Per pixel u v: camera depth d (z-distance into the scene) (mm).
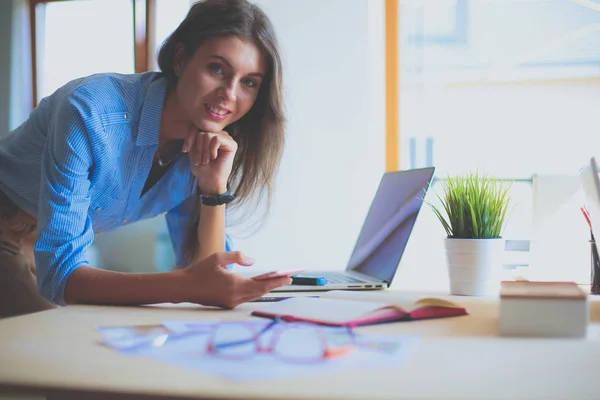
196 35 1229
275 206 3000
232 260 958
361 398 448
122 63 3256
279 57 1293
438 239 2777
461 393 462
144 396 471
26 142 1395
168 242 3102
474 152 3010
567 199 1466
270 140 1439
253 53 1245
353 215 2951
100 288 977
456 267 1160
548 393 466
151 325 757
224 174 1399
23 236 1563
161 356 575
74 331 718
